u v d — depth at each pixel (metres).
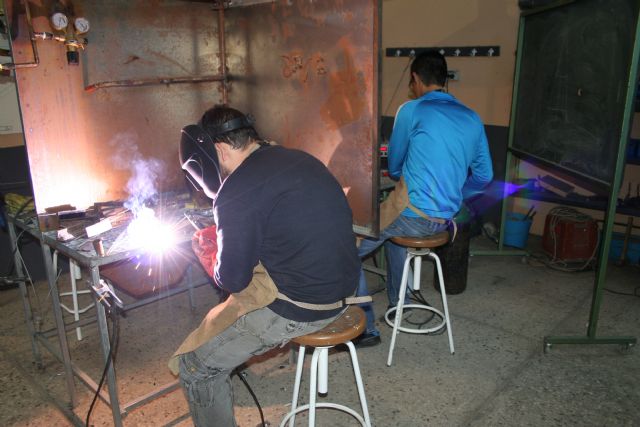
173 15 2.58
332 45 2.12
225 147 1.60
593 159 2.72
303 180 1.52
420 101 2.47
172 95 2.65
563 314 3.07
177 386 2.15
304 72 2.29
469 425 2.16
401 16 4.52
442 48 4.33
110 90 2.39
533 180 4.09
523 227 4.00
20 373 2.58
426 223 2.47
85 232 2.02
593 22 2.72
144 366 2.60
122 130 2.47
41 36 2.05
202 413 1.72
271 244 1.52
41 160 2.20
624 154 2.38
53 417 2.26
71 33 2.19
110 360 1.90
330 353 2.68
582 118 2.84
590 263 3.74
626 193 3.78
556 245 3.75
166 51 2.59
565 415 2.21
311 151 2.36
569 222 3.68
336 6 2.05
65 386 2.47
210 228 1.87
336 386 2.42
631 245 3.72
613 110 2.52
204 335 1.63
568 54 2.99
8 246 3.36
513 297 3.29
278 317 1.58
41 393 2.42
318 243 1.52
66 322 3.01
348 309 1.82
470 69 4.25
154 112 2.59
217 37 2.77
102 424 2.18
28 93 2.09
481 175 2.64
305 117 2.34
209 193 1.81
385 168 3.13
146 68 2.52
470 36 4.17
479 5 4.07
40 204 2.24
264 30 2.46
